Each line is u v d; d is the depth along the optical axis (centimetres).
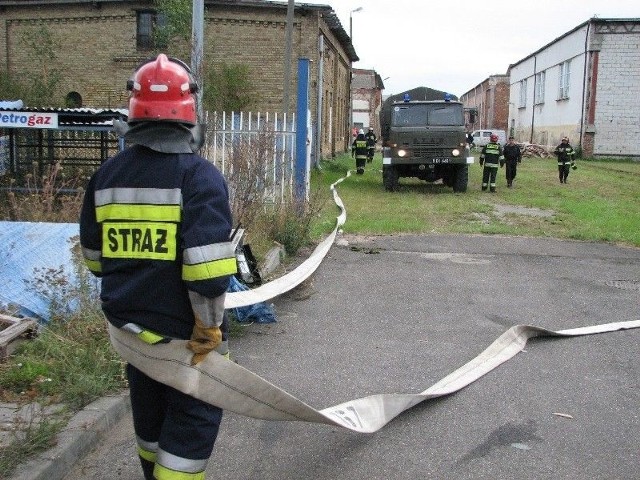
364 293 839
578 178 2923
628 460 411
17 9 2552
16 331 520
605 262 1070
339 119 3844
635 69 4581
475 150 5984
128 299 275
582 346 645
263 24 2439
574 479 386
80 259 579
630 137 4644
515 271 988
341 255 1083
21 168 1333
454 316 745
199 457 286
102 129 1114
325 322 709
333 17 2669
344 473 387
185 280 265
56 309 566
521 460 407
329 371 561
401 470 392
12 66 2583
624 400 508
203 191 268
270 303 770
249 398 302
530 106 6169
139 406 306
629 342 660
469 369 563
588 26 4572
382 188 2281
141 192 273
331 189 2050
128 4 2447
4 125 1113
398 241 1228
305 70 1231
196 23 984
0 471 342
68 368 478
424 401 496
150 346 277
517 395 513
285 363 578
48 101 2314
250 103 2417
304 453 411
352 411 429
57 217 768
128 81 287
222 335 297
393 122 2128
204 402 288
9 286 595
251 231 992
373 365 579
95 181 287
